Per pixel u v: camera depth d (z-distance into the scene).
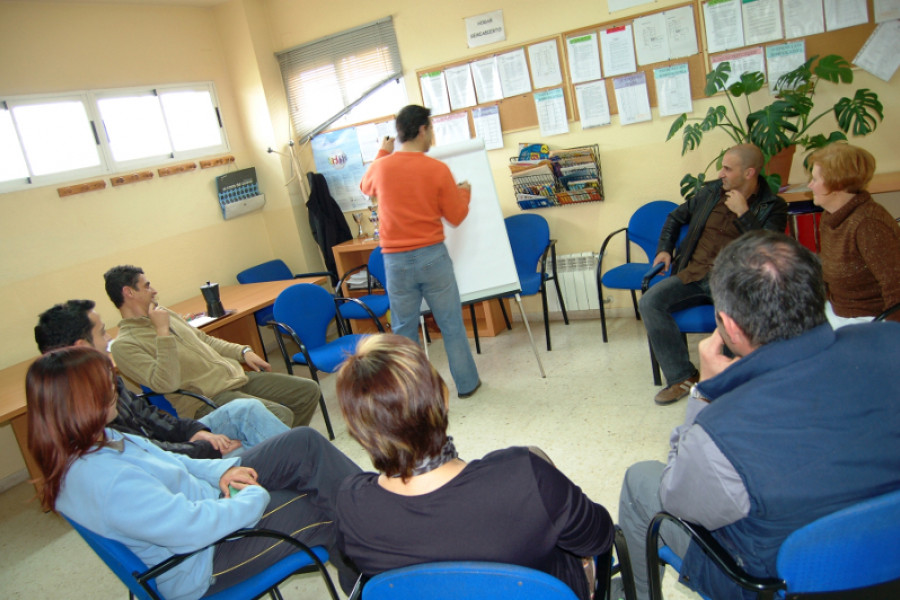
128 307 2.46
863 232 1.95
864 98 2.77
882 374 0.94
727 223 2.73
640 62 3.46
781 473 0.93
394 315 3.11
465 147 3.16
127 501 1.29
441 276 3.00
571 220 3.90
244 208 4.57
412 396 0.95
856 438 0.92
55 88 3.54
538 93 3.75
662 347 2.69
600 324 3.90
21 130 3.40
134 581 1.36
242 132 4.68
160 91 4.12
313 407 2.75
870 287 2.03
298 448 1.71
